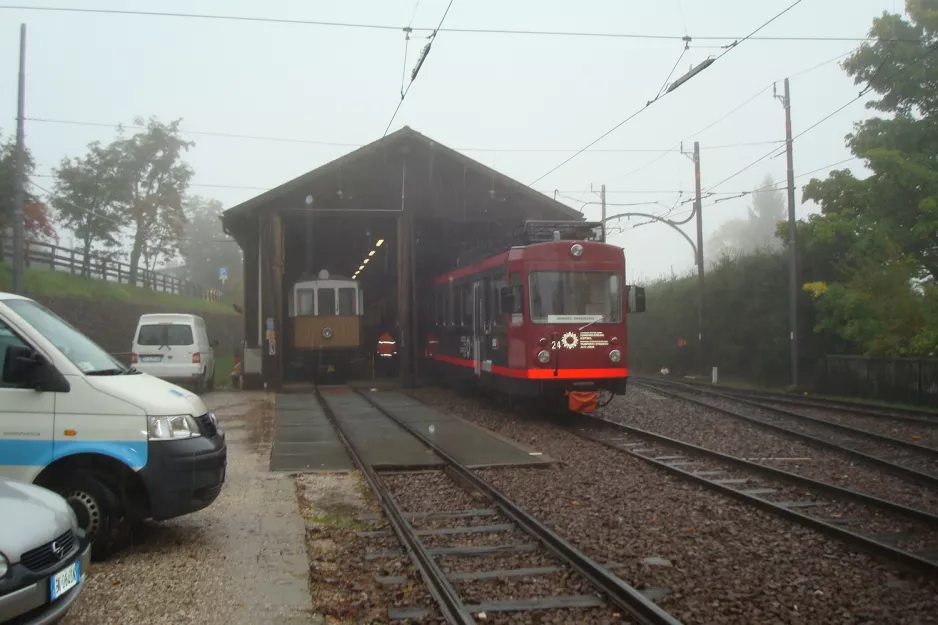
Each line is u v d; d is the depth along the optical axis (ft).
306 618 16.44
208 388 78.54
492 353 55.83
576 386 49.52
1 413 20.33
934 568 19.16
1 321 21.06
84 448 20.30
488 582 19.17
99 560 20.40
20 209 63.82
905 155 71.05
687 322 108.27
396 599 17.89
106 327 101.24
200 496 21.57
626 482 31.19
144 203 138.10
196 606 17.03
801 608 17.37
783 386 85.15
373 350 100.32
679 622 15.47
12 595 12.98
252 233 87.86
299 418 53.57
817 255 82.58
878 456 38.09
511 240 56.49
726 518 25.52
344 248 112.47
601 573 18.58
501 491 29.60
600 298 50.37
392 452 38.17
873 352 68.74
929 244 71.20
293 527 24.03
